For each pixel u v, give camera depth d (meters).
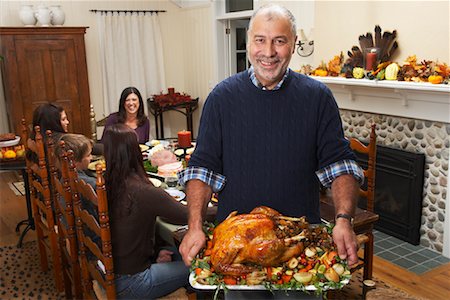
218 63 5.88
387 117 3.52
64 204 2.35
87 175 2.56
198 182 1.40
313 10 4.18
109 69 5.89
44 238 2.96
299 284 1.09
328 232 1.24
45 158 2.59
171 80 6.59
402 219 3.47
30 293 2.74
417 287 2.79
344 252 1.15
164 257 2.20
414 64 3.14
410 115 3.30
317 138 1.42
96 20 5.82
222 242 1.12
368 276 2.51
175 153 3.16
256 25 1.31
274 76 1.33
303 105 1.40
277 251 1.10
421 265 3.09
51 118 2.85
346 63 3.63
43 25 5.18
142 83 6.14
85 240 2.10
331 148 1.39
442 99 3.04
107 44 5.85
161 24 6.32
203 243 1.20
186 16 6.31
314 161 1.44
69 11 5.65
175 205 1.95
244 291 1.27
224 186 1.45
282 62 1.32
